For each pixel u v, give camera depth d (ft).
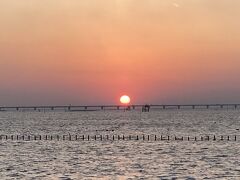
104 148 471.21
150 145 498.69
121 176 297.74
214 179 284.82
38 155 415.23
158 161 367.25
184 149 453.17
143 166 340.59
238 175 297.74
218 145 489.26
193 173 307.37
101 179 287.89
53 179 289.94
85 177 295.28
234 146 476.95
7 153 433.07
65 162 366.63
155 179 286.46
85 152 436.76
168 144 507.71
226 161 362.33
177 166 338.95
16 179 290.76
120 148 469.98
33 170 325.42
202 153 417.69
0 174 309.01
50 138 611.88
